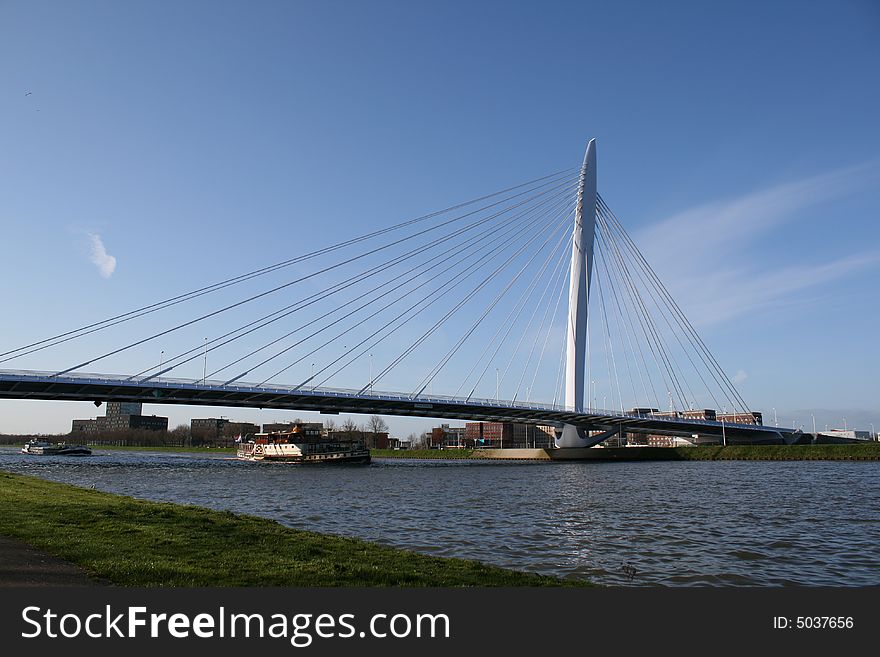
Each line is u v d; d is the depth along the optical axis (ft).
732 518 134.10
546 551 94.84
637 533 112.68
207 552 60.59
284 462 429.79
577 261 436.35
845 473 300.40
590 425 487.20
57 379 281.74
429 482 246.27
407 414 390.83
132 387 300.20
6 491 104.68
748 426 524.93
